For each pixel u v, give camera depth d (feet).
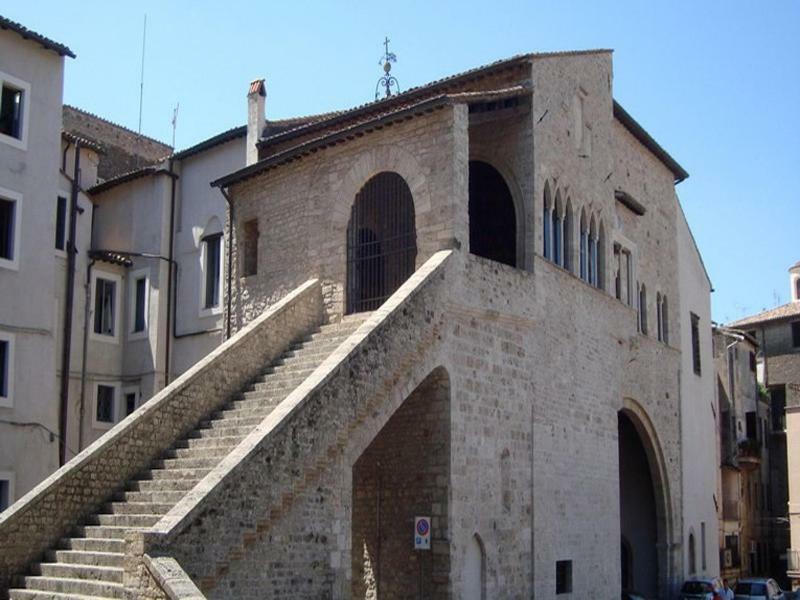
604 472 92.79
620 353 101.04
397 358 64.03
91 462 60.59
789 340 206.49
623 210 108.58
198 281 103.65
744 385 186.70
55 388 96.27
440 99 73.26
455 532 68.13
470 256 73.15
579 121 93.86
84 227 103.76
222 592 49.85
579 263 91.30
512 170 83.30
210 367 68.80
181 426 66.18
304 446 55.52
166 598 44.42
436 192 73.67
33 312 86.79
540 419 80.38
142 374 104.78
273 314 75.66
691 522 125.29
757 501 190.60
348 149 81.05
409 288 66.80
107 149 128.67
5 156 86.17
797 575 181.47
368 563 71.92
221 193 100.83
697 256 140.87
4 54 87.25
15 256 85.81
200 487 50.19
